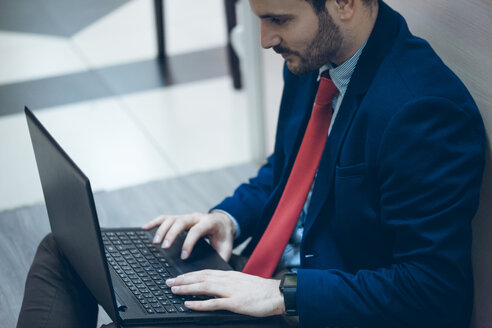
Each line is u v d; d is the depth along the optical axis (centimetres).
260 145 281
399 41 137
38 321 147
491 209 145
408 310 133
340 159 142
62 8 417
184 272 152
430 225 130
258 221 171
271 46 137
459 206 130
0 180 278
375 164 135
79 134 307
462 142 132
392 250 146
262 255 157
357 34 137
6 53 371
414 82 132
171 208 259
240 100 330
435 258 130
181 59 363
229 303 139
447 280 131
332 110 150
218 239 165
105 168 284
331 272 141
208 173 279
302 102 160
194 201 262
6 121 316
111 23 401
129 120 316
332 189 146
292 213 155
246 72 268
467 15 141
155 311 140
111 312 136
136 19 405
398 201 133
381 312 134
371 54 137
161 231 161
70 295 153
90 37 386
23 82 346
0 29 396
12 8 417
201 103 328
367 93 136
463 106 133
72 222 136
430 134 129
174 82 345
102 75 351
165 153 293
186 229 164
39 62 363
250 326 141
